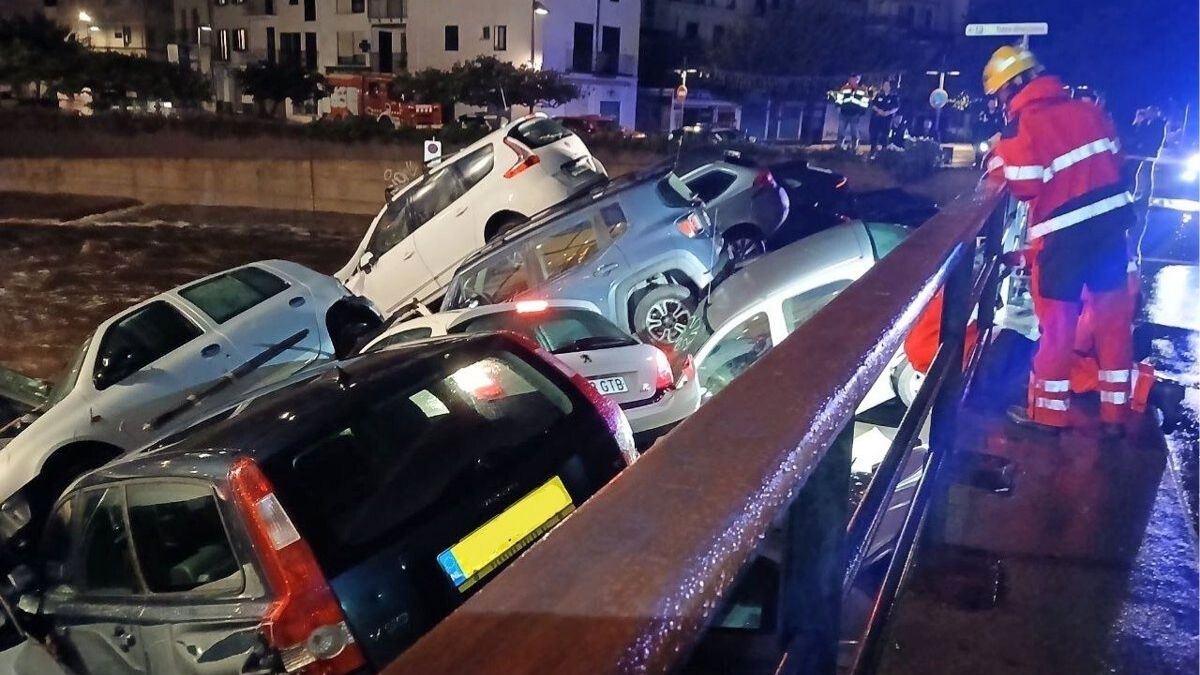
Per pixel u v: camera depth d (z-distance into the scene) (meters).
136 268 21.12
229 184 28.28
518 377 4.25
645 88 48.56
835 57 41.72
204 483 3.55
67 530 4.21
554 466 4.00
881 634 1.84
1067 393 3.60
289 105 47.41
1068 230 3.55
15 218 27.62
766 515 0.85
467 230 10.98
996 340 5.01
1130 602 2.38
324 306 9.15
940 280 1.89
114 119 29.20
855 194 15.73
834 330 1.34
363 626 3.35
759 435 0.96
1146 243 10.88
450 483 3.73
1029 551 2.63
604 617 0.67
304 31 50.78
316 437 3.66
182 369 8.09
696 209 9.73
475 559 3.63
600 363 6.96
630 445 4.38
